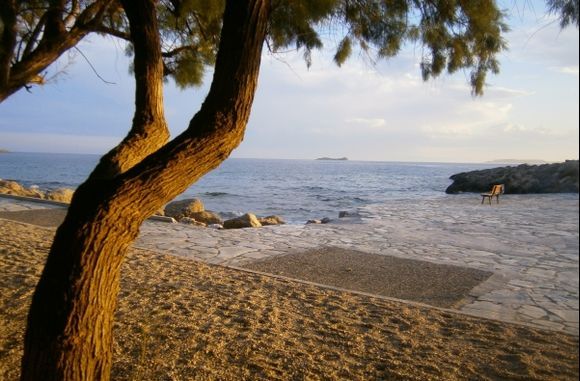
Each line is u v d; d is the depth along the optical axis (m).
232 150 2.66
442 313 5.61
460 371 3.98
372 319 5.33
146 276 6.96
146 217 2.56
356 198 36.31
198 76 6.34
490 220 15.07
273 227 13.16
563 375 3.85
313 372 3.92
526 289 6.81
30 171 90.62
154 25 3.59
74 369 2.41
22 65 4.65
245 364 4.04
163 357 4.11
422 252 9.75
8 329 4.61
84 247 2.40
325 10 4.48
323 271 7.90
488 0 4.10
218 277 7.11
